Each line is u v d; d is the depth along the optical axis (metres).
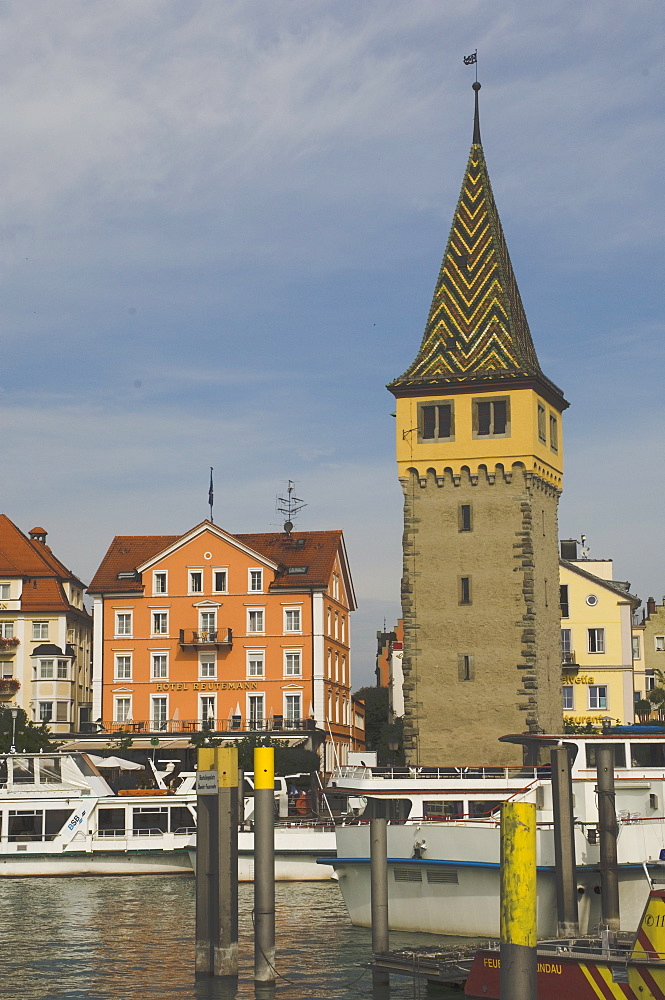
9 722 108.94
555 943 38.31
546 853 48.25
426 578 84.56
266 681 117.38
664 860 47.62
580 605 106.06
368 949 47.78
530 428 84.12
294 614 117.94
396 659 150.25
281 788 87.62
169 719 118.06
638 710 112.25
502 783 58.12
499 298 87.88
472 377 84.88
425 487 85.38
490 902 49.72
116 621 120.31
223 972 39.97
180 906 62.34
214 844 40.28
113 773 111.75
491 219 90.06
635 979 33.00
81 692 131.12
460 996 39.28
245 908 60.41
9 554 128.50
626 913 47.62
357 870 53.66
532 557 83.50
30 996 40.62
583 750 52.88
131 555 123.81
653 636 131.88
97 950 48.84
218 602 119.00
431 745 82.75
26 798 78.75
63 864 78.19
